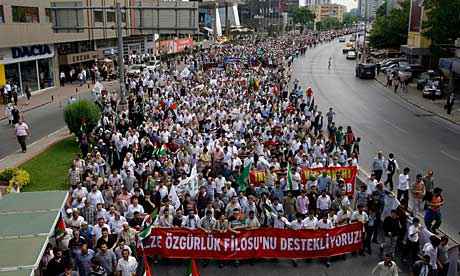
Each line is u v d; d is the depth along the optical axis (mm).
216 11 131875
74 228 13078
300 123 27922
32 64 48031
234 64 60406
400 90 54094
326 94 50688
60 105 41188
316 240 14391
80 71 57594
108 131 24781
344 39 178875
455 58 48094
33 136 29875
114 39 70688
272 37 152500
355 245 14781
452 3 48062
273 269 14133
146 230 13734
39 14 46844
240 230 14227
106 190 15688
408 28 70438
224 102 32406
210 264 14375
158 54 74500
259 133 23438
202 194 16312
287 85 51812
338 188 17125
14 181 18922
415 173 23422
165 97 34812
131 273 11766
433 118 38562
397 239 14844
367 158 25984
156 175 17000
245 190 16828
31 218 11773
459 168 24422
